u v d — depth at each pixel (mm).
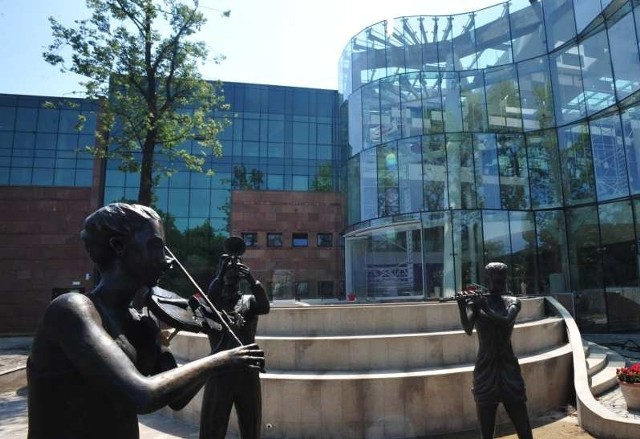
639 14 16781
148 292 2074
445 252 20469
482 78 22656
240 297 4422
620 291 17797
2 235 26234
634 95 17062
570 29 20422
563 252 20188
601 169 18859
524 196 21125
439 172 21500
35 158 32406
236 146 38844
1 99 32719
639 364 7586
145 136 17875
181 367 1636
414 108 22766
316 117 41094
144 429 6867
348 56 26562
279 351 7566
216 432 4117
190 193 37000
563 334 9883
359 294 23391
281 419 6438
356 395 6438
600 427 6156
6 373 11695
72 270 26531
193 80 18000
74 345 1535
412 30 24156
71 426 1622
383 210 22422
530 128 21641
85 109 33562
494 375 4715
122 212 1842
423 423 6484
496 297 4984
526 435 4617
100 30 16250
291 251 34656
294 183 39312
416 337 7652
